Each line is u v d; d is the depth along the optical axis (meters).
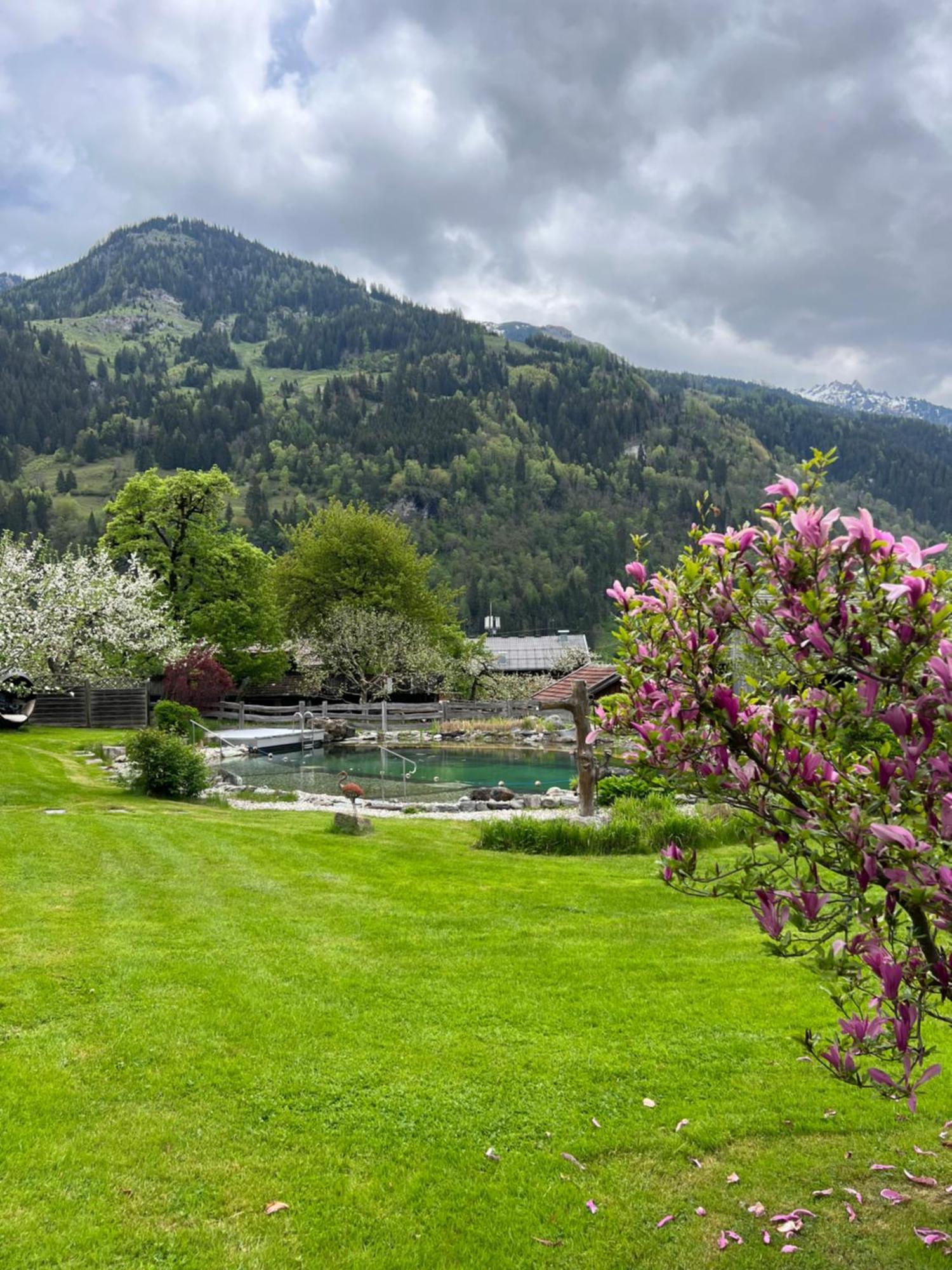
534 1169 4.36
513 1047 5.66
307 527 56.28
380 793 21.92
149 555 43.47
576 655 57.25
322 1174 4.29
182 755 18.27
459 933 8.18
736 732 3.11
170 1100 4.91
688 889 3.34
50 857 10.91
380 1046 5.64
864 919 2.78
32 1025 5.81
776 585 2.99
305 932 8.09
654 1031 5.92
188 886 9.77
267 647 48.16
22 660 26.52
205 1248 3.75
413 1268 3.67
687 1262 3.69
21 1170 4.22
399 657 47.72
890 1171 4.32
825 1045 3.22
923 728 2.59
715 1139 4.61
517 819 13.42
